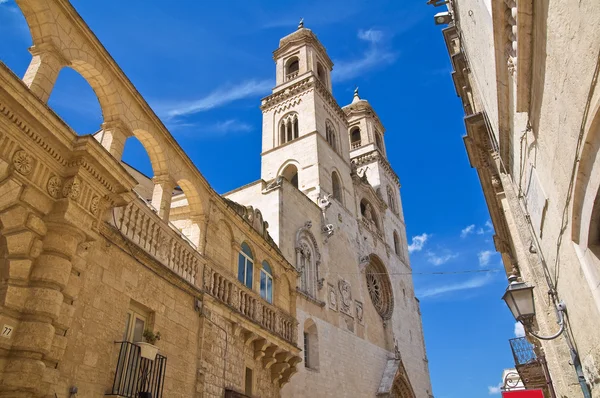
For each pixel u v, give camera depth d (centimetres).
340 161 4697
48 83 1108
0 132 948
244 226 2111
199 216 1795
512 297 1098
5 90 916
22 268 983
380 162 6122
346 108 6725
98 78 1309
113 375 1174
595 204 576
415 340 4991
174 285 1516
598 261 648
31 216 1013
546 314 1405
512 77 902
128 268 1304
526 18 650
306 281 3272
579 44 491
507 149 1351
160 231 1482
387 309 4569
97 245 1192
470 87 2109
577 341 998
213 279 1778
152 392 1243
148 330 1327
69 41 1196
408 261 5719
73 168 1099
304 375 2767
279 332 2253
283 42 5462
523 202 1359
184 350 1498
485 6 930
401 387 3988
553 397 1245
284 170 4422
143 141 1548
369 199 5141
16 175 980
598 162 524
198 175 1803
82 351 1086
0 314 917
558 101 634
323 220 3806
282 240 3095
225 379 1712
